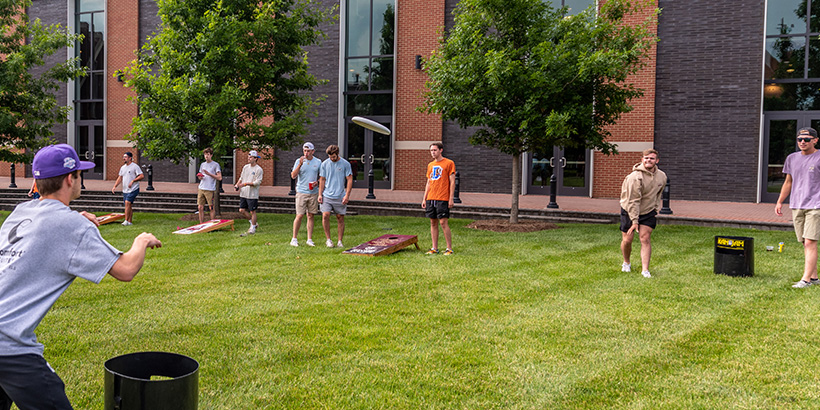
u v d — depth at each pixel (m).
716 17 16.36
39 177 2.34
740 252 7.04
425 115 19.03
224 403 3.43
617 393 3.61
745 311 5.45
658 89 16.95
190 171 22.08
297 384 3.73
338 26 19.89
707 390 3.63
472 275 7.16
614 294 6.15
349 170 9.55
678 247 9.35
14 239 2.26
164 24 13.84
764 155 16.27
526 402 3.48
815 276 6.50
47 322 5.04
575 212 13.23
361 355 4.27
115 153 23.11
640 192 7.00
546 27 11.41
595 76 10.94
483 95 11.30
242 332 4.80
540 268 7.62
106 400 2.44
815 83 15.73
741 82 16.20
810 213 6.43
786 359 4.17
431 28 18.84
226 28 12.59
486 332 4.83
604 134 12.16
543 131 11.27
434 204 8.71
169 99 12.93
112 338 4.61
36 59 13.62
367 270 7.47
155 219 13.84
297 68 14.40
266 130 13.52
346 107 20.22
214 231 11.49
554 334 4.78
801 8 15.77
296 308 5.55
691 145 16.73
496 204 14.75
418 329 4.91
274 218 13.88
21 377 2.16
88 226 2.32
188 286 6.50
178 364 2.66
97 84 23.72
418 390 3.65
